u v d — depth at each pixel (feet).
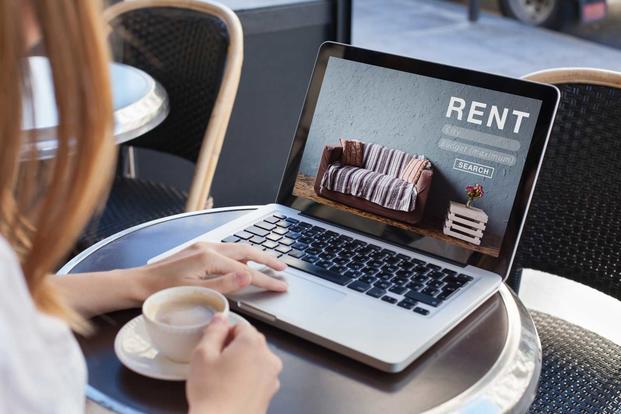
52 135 3.88
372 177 3.53
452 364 2.62
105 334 2.72
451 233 3.31
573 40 8.20
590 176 4.21
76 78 1.71
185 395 2.40
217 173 8.85
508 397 2.51
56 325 1.70
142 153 8.57
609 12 7.82
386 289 3.00
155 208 5.77
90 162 1.82
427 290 3.01
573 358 4.02
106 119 1.78
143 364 2.47
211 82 5.91
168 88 6.19
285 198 3.77
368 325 2.73
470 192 3.29
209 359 2.20
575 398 3.71
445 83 3.42
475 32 9.00
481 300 3.00
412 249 3.37
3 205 1.82
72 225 1.89
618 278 4.20
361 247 3.36
